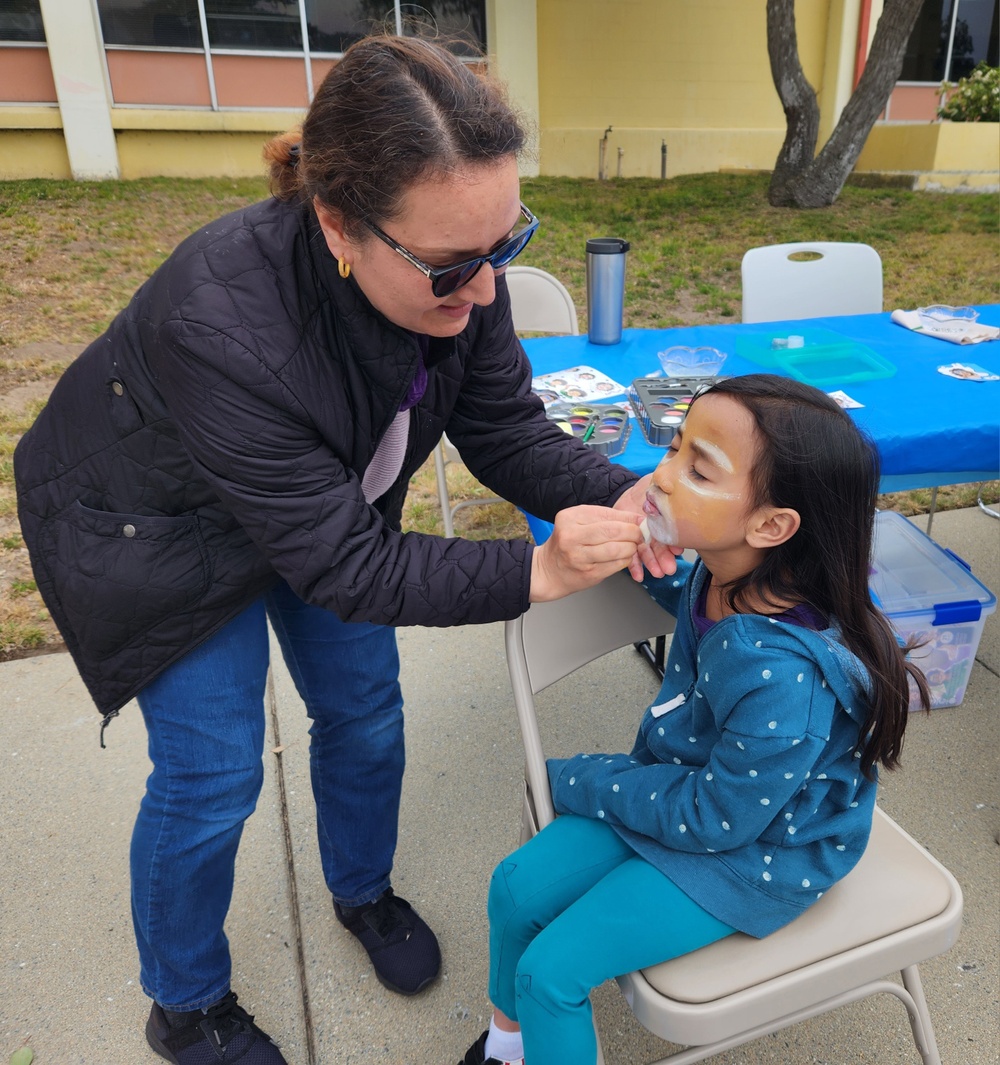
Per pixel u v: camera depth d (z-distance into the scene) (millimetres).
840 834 1224
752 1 11227
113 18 9305
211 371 1047
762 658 1134
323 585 1158
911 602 2400
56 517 1285
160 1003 1611
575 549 1143
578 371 2494
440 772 2420
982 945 1853
